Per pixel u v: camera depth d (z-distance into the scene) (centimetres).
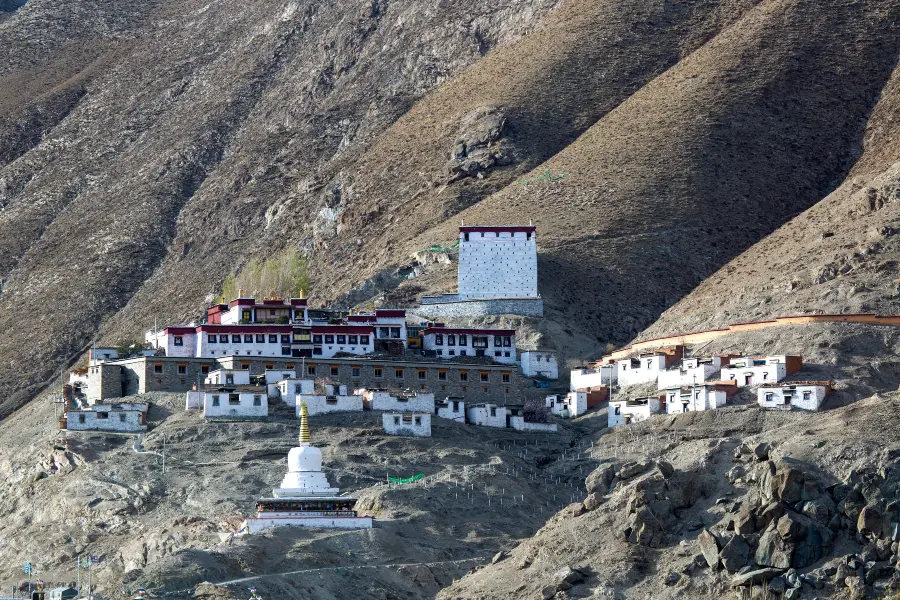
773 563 17025
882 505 17012
